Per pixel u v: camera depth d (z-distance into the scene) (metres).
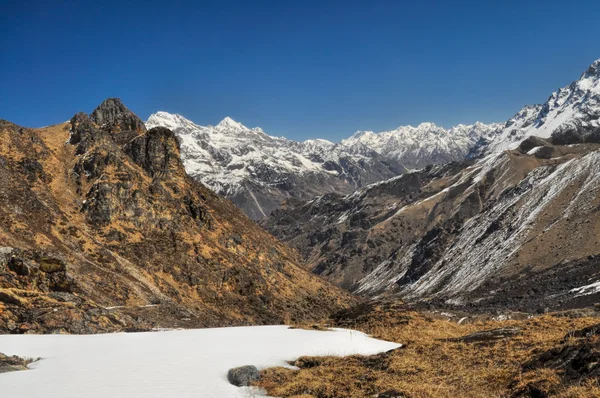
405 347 23.17
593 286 152.25
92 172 86.19
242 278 84.44
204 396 16.12
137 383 17.17
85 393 15.99
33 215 70.25
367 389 17.73
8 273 47.66
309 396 17.20
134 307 59.34
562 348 16.23
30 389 16.34
